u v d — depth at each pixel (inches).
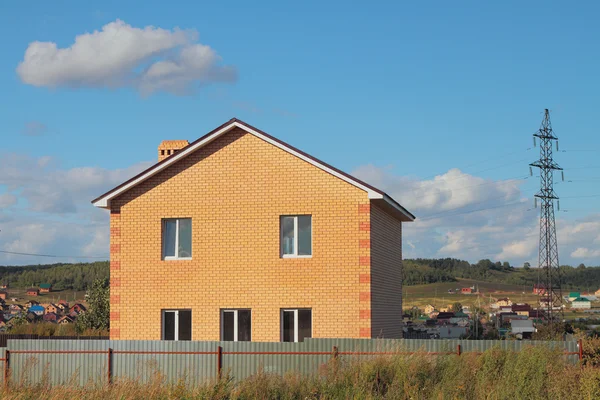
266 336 893.2
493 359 674.8
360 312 876.0
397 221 1100.5
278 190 909.8
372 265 898.7
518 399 607.5
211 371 743.1
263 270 903.1
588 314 5206.7
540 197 2874.0
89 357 765.9
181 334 921.5
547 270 2844.5
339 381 656.4
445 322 3757.4
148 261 932.0
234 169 923.4
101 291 2239.2
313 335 884.6
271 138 911.0
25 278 6752.0
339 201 894.4
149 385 671.8
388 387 636.7
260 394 639.8
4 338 1243.2
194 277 918.4
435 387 634.8
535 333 2674.7
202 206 926.4
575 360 705.6
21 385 699.4
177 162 939.3
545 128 2878.9
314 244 895.7
